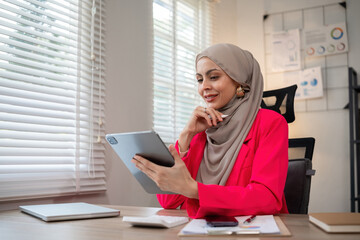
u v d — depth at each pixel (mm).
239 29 3715
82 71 1866
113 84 2035
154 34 2541
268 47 3570
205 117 1342
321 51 3342
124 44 2146
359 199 2906
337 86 3270
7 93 1499
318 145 3283
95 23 1948
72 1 1841
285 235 744
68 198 1718
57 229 877
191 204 1111
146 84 2326
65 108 1736
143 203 2209
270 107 2338
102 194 1906
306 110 3357
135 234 798
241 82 1357
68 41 1830
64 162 1703
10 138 1486
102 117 1945
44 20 1699
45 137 1638
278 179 1106
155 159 1004
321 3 3381
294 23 3484
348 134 3189
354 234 750
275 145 1191
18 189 1478
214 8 3408
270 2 3602
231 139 1312
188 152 1405
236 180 1258
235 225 820
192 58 3062
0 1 1552
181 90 2855
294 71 3436
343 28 3275
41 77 1722
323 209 3213
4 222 1010
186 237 756
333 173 3209
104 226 912
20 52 1589
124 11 2168
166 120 2613
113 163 1989
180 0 2963
